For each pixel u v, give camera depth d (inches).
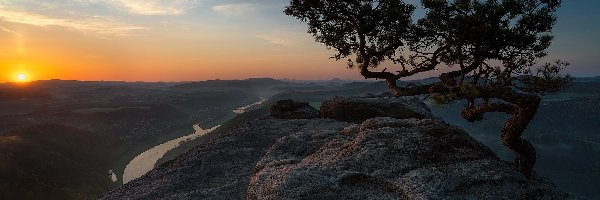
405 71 665.0
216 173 877.2
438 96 553.6
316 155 705.0
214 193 737.6
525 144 558.3
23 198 5408.5
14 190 5477.4
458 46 558.9
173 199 729.0
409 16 647.8
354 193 532.1
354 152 647.8
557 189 550.0
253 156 975.6
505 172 551.2
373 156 617.3
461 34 547.5
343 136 814.5
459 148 628.7
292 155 756.6
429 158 600.1
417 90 644.7
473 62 578.9
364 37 694.5
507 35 529.7
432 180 526.9
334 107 1406.3
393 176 556.1
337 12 691.4
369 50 701.3
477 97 534.9
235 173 860.0
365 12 664.4
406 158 601.9
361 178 559.2
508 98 527.8
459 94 562.3
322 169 603.2
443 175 539.5
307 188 542.3
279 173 616.7
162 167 1028.5
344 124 1246.3
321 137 830.5
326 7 690.2
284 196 532.1
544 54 558.9
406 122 754.8
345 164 610.9
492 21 537.0
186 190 797.9
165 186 824.3
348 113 1375.5
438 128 684.7
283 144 805.9
